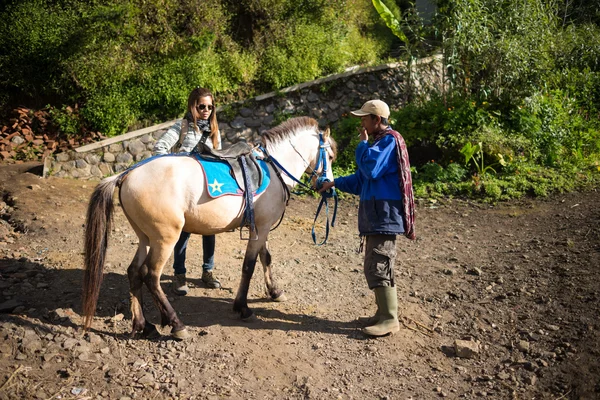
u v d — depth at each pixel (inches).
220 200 151.5
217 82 363.9
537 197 293.4
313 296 187.9
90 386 129.9
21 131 351.6
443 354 153.0
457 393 135.0
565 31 412.2
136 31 358.9
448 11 358.3
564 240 227.6
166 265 207.5
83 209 267.3
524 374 140.9
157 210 143.9
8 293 173.3
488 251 228.8
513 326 165.6
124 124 347.6
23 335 145.1
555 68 392.5
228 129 358.6
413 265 216.5
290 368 143.2
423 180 320.8
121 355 144.5
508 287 191.5
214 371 139.9
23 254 208.2
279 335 159.5
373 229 152.7
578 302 173.0
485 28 344.5
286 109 374.0
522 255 218.5
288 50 394.9
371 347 153.8
